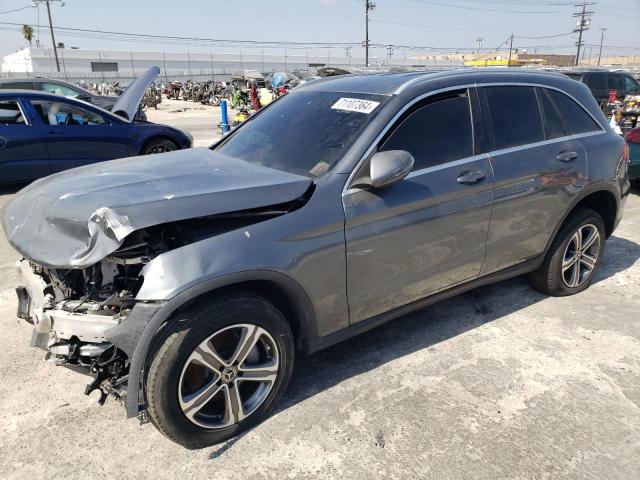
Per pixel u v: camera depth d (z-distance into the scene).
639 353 3.48
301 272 2.63
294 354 2.80
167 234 2.51
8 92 7.52
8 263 5.03
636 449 2.62
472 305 4.13
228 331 2.51
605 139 4.12
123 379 2.47
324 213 2.70
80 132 8.00
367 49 60.25
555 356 3.43
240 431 2.68
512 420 2.81
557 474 2.46
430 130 3.14
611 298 4.27
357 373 3.23
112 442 2.64
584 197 3.95
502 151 3.45
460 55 93.75
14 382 3.12
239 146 3.53
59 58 76.69
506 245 3.59
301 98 3.67
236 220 2.56
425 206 3.04
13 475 2.43
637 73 29.06
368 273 2.92
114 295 2.40
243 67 93.94
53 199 2.72
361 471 2.46
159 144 8.91
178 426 2.41
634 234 5.96
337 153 2.92
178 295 2.27
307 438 2.67
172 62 86.69
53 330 2.54
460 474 2.45
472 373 3.23
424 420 2.81
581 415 2.86
